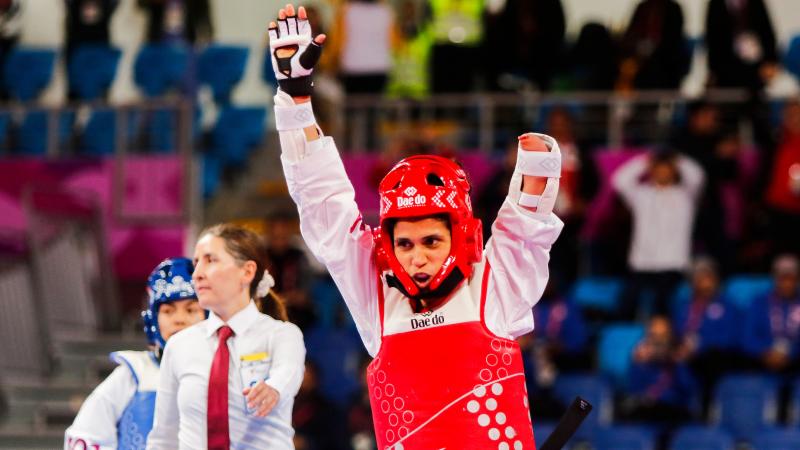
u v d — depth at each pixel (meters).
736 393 26.41
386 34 32.91
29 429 26.19
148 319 11.02
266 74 35.88
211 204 32.44
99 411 10.84
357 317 8.55
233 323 9.99
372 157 32.19
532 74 32.41
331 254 8.44
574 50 32.97
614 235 29.20
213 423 9.74
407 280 8.20
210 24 36.53
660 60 31.95
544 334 27.05
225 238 10.05
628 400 25.97
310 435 25.00
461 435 8.05
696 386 26.36
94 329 28.73
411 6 34.12
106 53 35.94
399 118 33.72
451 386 8.12
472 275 8.41
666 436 25.48
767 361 26.55
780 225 29.70
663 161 28.83
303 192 8.48
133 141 31.77
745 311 27.11
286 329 10.16
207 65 36.12
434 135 32.72
